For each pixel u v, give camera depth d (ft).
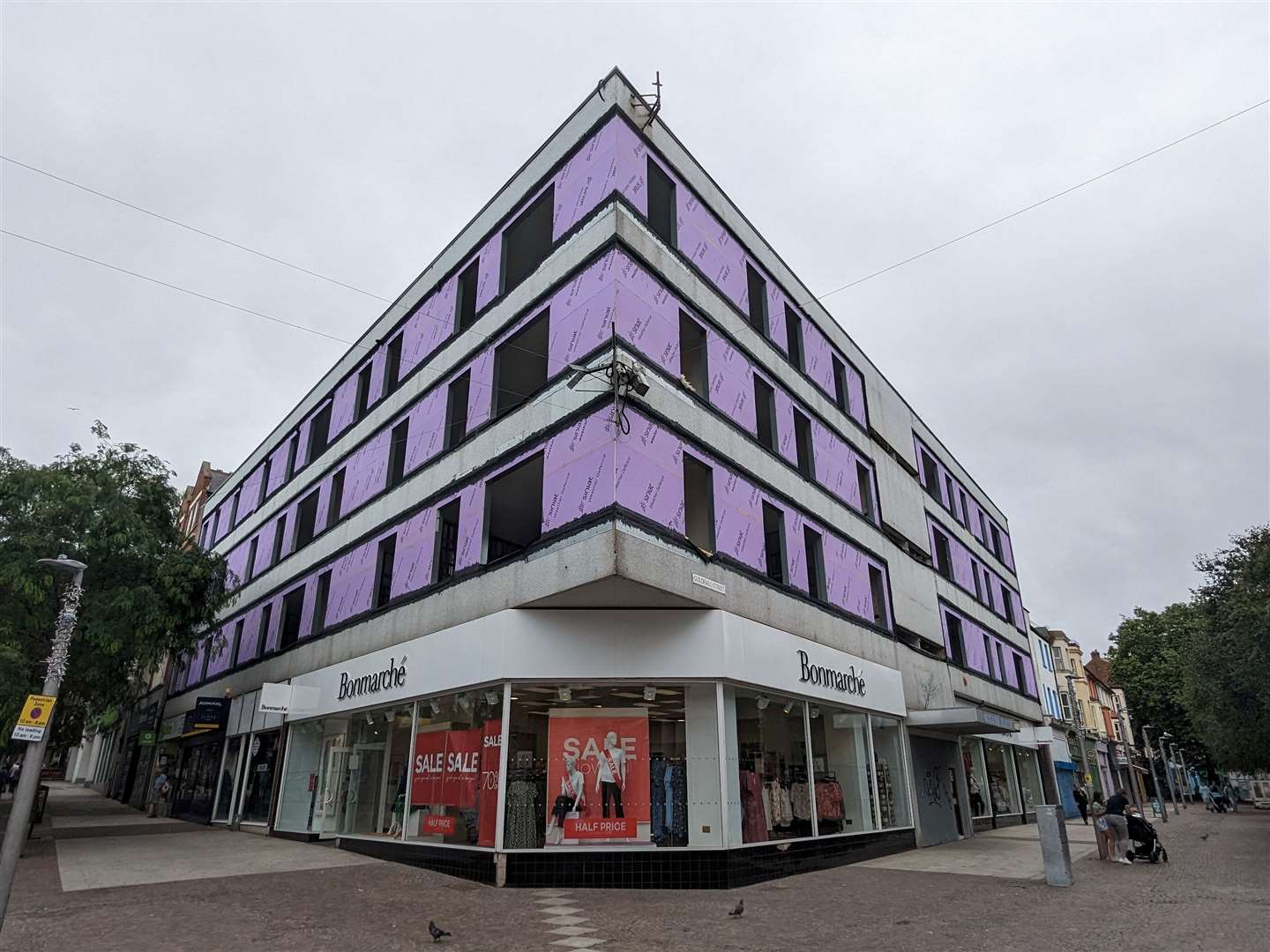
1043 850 40.40
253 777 71.20
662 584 39.22
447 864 41.42
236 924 28.78
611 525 37.50
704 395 50.01
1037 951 25.32
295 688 64.08
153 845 54.70
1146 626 203.21
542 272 50.03
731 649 42.57
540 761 40.29
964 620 92.99
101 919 29.30
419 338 64.39
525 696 41.19
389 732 51.52
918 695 71.26
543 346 52.11
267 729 69.92
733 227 58.90
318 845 55.11
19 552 51.80
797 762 48.60
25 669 51.21
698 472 47.50
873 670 61.62
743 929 28.86
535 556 41.78
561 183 51.26
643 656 41.09
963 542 100.73
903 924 29.94
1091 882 41.01
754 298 61.57
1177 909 32.50
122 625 55.21
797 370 64.08
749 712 44.68
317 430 82.69
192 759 89.92
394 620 54.08
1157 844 50.44
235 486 104.47
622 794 39.91
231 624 89.40
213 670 90.84
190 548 68.28
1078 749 141.69
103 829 69.05
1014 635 116.78
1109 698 189.26
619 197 46.09
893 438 83.97
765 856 41.96
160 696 109.81
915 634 75.51
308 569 72.08
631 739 40.93
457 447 53.57
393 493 60.39
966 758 81.97
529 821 39.09
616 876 37.91
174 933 27.22
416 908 32.32
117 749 139.95
